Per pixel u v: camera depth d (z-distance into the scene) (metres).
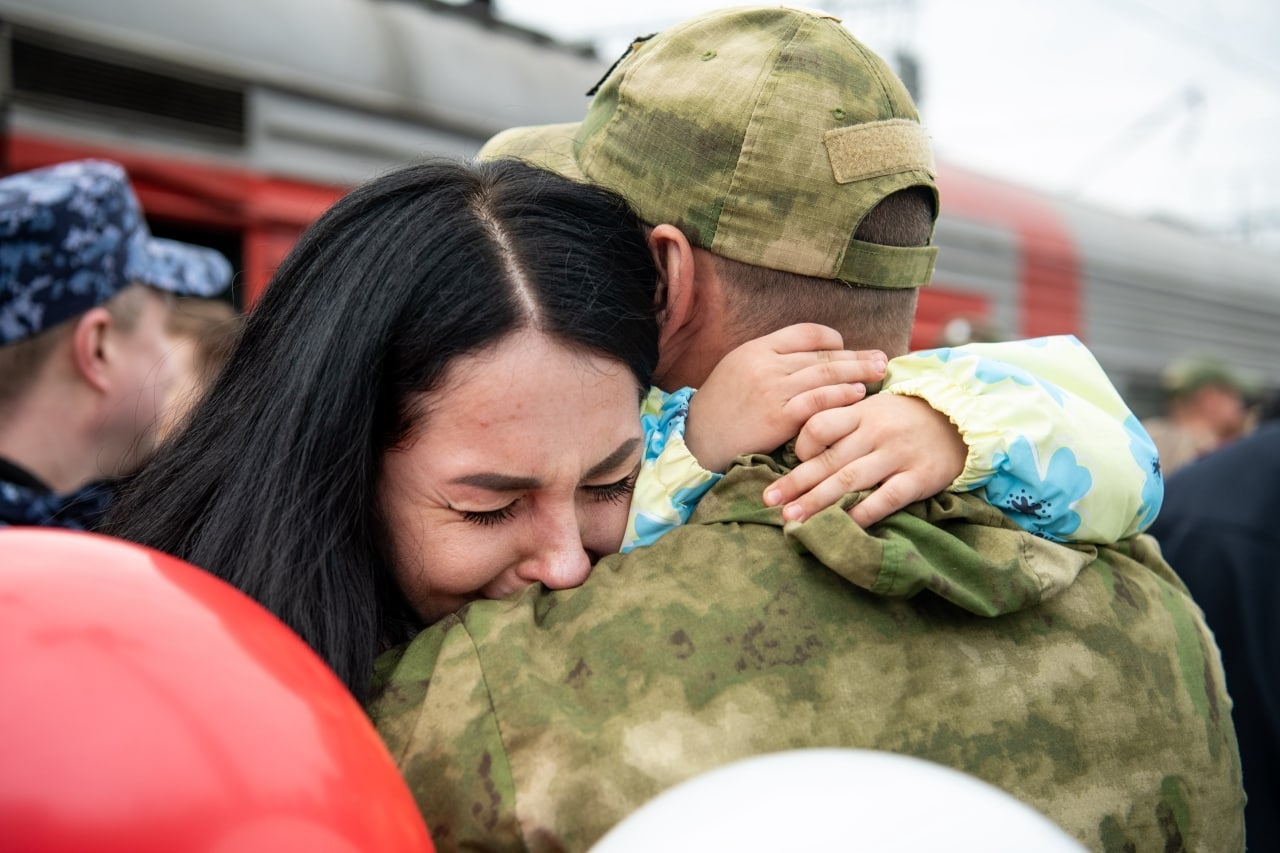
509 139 1.30
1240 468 1.87
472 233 0.92
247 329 1.05
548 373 0.91
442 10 4.19
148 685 0.54
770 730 0.82
